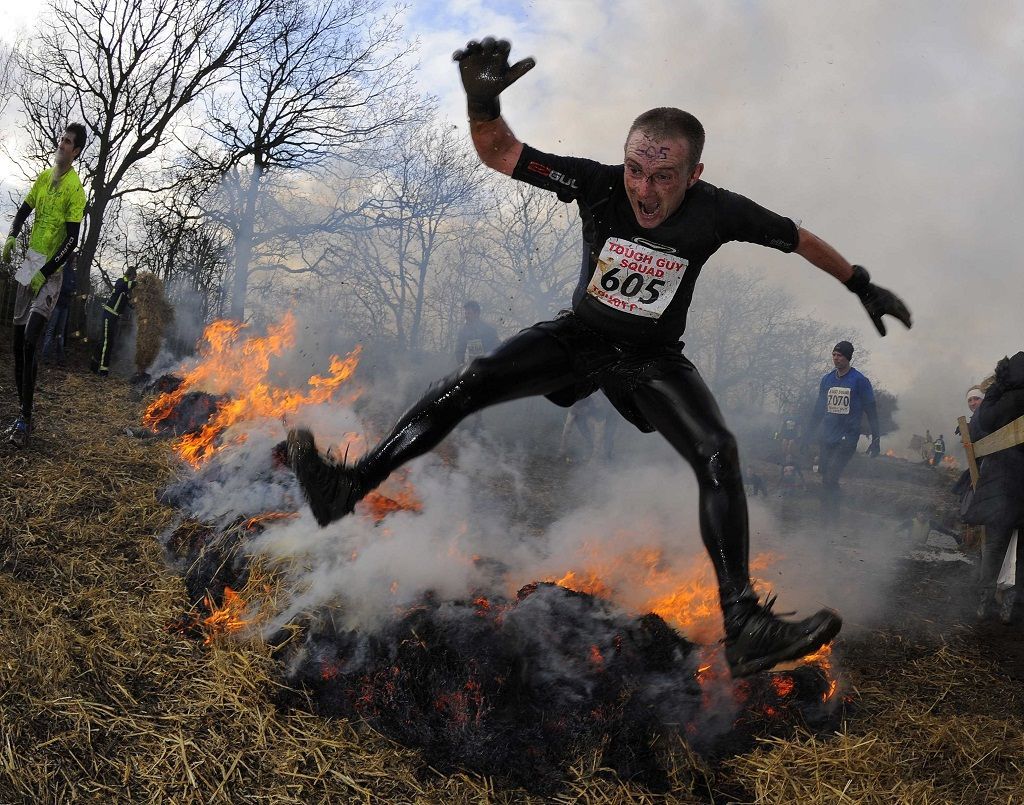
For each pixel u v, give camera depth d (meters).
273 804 2.38
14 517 3.98
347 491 2.35
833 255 2.69
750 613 2.21
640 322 2.54
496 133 2.41
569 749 2.68
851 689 3.37
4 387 7.60
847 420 7.41
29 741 2.42
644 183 2.38
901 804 2.61
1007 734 3.14
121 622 3.19
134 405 7.79
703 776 2.69
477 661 2.79
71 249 5.20
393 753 2.66
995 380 4.99
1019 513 4.61
